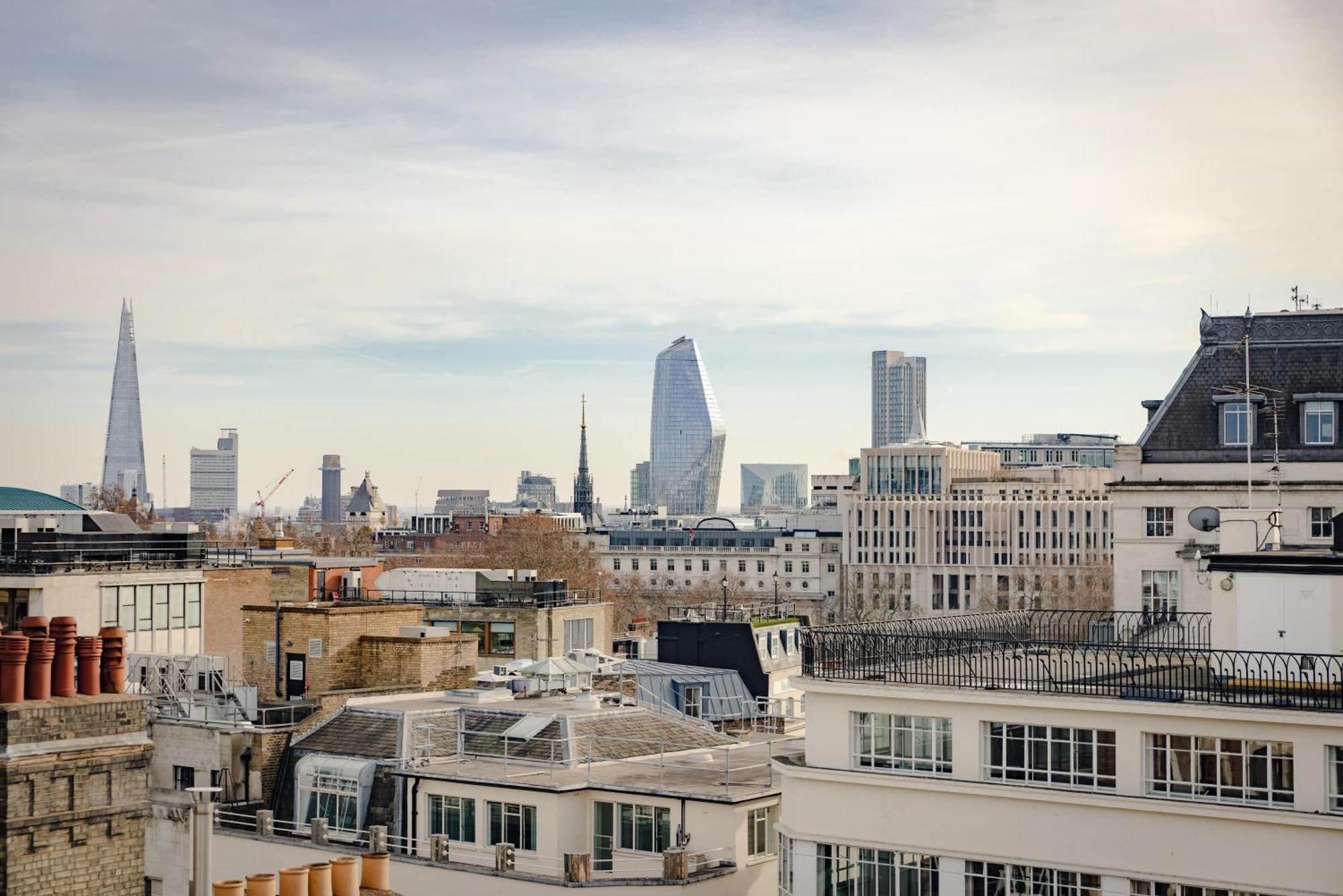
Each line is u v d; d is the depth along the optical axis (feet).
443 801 226.17
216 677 274.77
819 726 181.68
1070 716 167.02
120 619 318.65
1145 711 162.50
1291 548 203.72
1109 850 163.63
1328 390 315.17
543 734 238.68
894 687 176.14
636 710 253.44
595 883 201.57
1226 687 165.78
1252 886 156.46
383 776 232.94
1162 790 162.50
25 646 121.90
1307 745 155.22
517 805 219.20
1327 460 309.83
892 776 175.11
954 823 171.94
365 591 428.56
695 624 377.50
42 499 375.04
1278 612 170.60
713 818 209.97
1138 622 252.83
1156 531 320.09
